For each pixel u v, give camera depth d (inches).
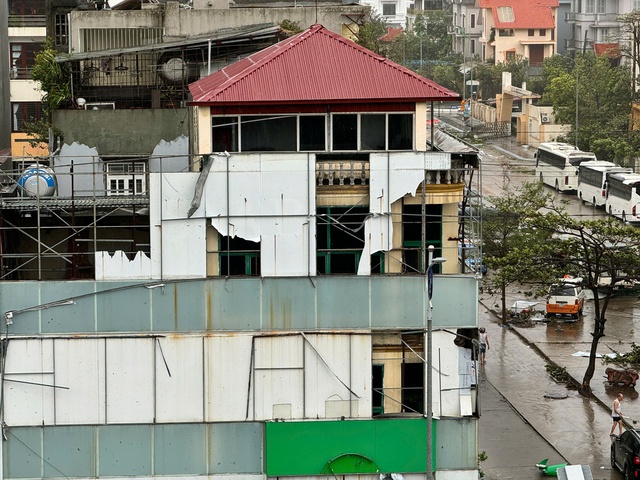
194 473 1998.0
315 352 1989.4
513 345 3508.9
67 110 2536.9
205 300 1978.3
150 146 2546.8
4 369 1969.7
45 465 1988.2
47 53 2642.7
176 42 2586.1
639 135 6378.0
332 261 2038.6
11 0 4471.0
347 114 2065.7
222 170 1963.6
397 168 1985.7
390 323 1996.8
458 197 2038.6
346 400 1996.8
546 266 2965.1
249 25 2824.8
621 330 3673.7
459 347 2011.6
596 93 6747.1
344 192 2030.0
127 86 2689.5
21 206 2091.5
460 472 2016.5
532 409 2893.7
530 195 3941.9
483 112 7805.1
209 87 2113.7
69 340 1973.4
